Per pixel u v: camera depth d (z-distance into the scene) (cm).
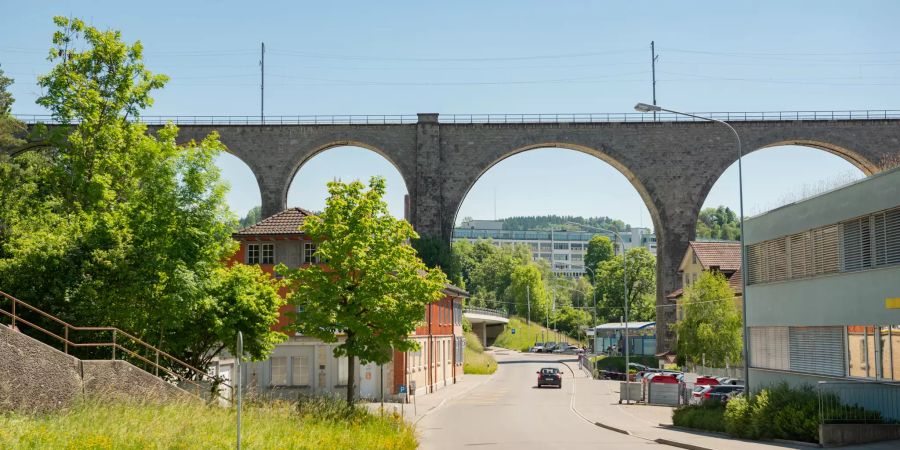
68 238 2894
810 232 2903
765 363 3319
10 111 4772
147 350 2944
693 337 6128
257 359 3256
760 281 3372
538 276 16200
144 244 2944
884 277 2391
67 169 3653
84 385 2186
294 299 3139
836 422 2291
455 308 6975
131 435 1775
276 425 2233
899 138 7525
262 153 7731
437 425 3344
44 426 1755
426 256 7425
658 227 7756
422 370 5222
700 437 2661
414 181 7700
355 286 3080
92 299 2786
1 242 3198
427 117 7725
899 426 2277
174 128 3334
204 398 2647
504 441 2672
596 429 3180
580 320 15400
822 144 7612
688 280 7544
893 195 2338
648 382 4819
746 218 3497
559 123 7688
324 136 7725
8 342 2042
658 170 7675
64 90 3638
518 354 13000
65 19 3719
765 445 2317
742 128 7625
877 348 2448
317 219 3128
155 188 3050
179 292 2895
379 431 2506
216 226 3095
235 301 3172
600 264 16400
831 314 2720
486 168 7731
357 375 4462
